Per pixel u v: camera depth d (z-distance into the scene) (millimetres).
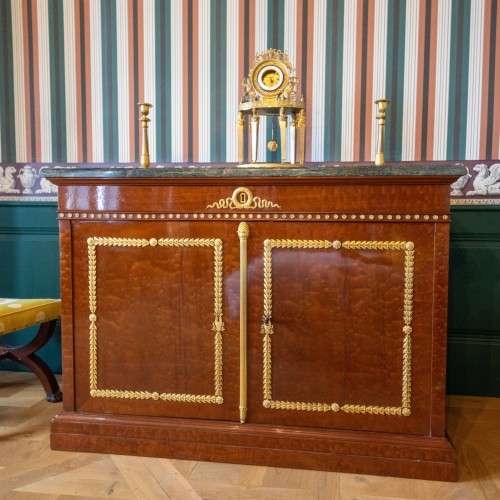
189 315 1621
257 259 1571
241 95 2266
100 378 1685
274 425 1607
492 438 1802
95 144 2383
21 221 2445
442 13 2131
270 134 2254
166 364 1647
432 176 1442
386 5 2156
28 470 1572
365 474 1554
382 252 1516
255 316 1588
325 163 2238
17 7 2383
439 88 2154
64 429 1693
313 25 2203
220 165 2291
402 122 2186
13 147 2441
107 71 2350
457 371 2242
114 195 1617
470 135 2152
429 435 1538
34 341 2092
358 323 1543
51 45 2375
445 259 1482
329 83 2213
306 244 1542
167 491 1463
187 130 2314
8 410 2021
